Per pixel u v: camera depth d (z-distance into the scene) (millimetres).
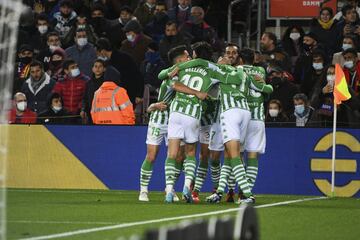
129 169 48219
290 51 57656
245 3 62719
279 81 50562
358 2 59594
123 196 43562
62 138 48844
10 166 49281
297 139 46312
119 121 48875
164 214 33875
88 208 36469
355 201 41875
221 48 57156
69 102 52125
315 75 52281
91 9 60938
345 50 50969
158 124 40062
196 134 38438
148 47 56250
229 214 33844
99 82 51281
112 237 27000
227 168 39406
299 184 46344
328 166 46000
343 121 48625
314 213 35000
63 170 48906
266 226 30328
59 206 37438
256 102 39656
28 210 35656
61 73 52531
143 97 53250
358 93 50938
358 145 45562
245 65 39438
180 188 47250
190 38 57062
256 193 46812
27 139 49219
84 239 26500
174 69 38281
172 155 38688
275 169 46594
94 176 48562
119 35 58875
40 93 52812
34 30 58938
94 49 55719
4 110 18578
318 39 56219
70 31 58812
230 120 37844
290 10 59375
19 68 54938
